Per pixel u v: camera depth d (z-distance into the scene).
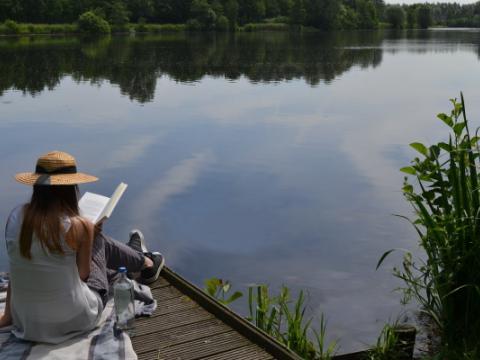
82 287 3.17
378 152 11.29
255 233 7.25
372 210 8.05
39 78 23.08
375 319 5.23
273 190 8.91
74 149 11.39
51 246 2.95
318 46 45.34
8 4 65.44
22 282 3.03
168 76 24.33
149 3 75.38
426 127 13.61
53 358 3.02
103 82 22.23
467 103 16.83
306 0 84.06
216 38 56.44
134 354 3.17
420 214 4.93
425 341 4.79
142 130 13.36
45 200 2.96
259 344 3.49
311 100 18.16
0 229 7.15
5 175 9.44
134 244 4.32
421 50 42.69
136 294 3.93
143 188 8.97
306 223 7.59
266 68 27.94
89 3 71.00
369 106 16.91
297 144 11.98
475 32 92.50
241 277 6.12
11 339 3.18
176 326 3.71
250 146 11.80
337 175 9.73
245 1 81.62
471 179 4.50
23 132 12.98
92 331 3.29
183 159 10.73
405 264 5.46
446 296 4.36
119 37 57.47
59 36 57.91
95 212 3.56
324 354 4.47
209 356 3.37
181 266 6.36
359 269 6.28
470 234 4.41
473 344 4.33
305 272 6.22
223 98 18.56
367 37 66.50
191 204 8.24
